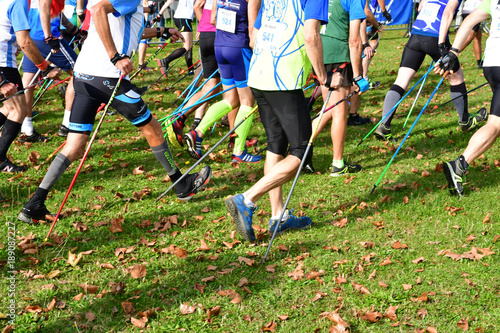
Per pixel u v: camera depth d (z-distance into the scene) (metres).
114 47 3.57
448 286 2.98
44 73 4.23
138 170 5.01
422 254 3.34
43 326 2.71
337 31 4.70
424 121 6.47
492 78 4.20
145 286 3.06
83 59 3.74
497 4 4.09
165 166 4.12
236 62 4.91
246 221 3.38
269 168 3.55
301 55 3.27
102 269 3.27
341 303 2.84
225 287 3.03
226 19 4.83
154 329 2.67
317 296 2.89
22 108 4.90
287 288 3.01
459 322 2.65
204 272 3.20
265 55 3.35
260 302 2.89
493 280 3.01
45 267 3.28
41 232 3.73
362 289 2.94
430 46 5.52
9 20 4.59
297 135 3.37
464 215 3.88
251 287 3.02
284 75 3.28
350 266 3.21
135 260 3.38
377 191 4.41
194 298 2.93
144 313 2.76
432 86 8.52
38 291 3.00
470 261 3.23
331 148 5.61
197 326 2.70
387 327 2.67
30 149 5.68
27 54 4.12
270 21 3.35
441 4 5.48
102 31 3.49
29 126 5.91
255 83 3.40
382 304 2.82
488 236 3.54
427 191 4.34
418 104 7.34
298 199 4.31
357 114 6.54
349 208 4.11
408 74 5.70
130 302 2.85
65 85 7.48
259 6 4.34
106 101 3.79
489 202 4.06
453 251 3.35
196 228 3.83
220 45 4.97
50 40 5.27
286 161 3.36
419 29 5.59
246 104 5.10
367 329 2.65
